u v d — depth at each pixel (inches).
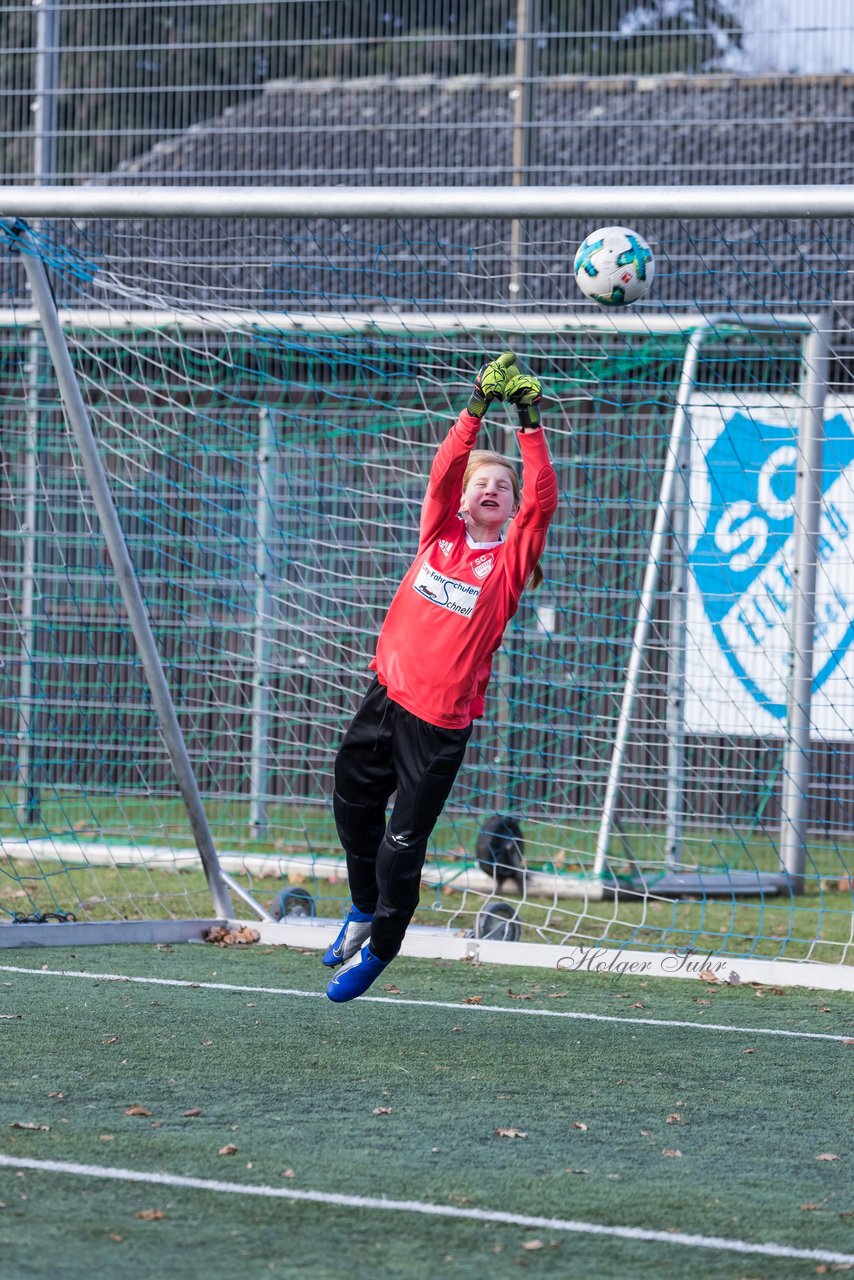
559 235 1713.8
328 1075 754.8
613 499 1587.1
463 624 717.9
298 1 1733.5
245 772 1721.2
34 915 1112.2
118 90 1685.5
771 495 1455.5
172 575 1733.5
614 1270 509.7
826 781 1589.6
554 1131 671.8
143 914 1216.2
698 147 1860.2
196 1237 526.6
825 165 1461.6
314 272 1742.1
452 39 1577.3
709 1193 593.0
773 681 1476.4
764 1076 778.8
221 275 1731.1
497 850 1343.5
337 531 1720.0
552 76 1649.9
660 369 1544.0
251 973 1004.6
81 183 1774.1
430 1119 684.1
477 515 727.7
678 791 1439.5
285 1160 615.2
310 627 1712.6
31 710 1625.2
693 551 1483.8
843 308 1679.4
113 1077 735.7
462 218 947.3
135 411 1529.3
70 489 1749.5
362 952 748.6
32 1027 831.7
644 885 1243.2
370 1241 529.3
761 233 1728.6
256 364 1720.0
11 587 1758.1
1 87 1857.8
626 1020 900.6
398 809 729.6
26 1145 620.7
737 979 1023.0
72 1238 520.1
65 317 1480.1
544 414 1534.2
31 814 1587.1
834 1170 627.8
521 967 1055.6
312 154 1895.9
